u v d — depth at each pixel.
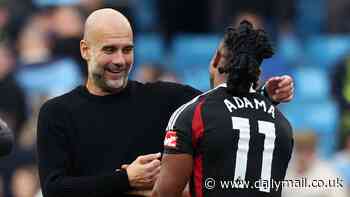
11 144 15.24
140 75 32.19
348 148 30.88
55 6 33.97
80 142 15.94
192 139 14.69
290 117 33.69
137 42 35.66
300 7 37.38
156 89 16.45
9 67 31.98
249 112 14.94
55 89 32.31
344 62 34.78
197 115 14.74
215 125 14.71
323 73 35.09
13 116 31.12
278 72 34.44
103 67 15.86
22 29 34.12
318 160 26.77
